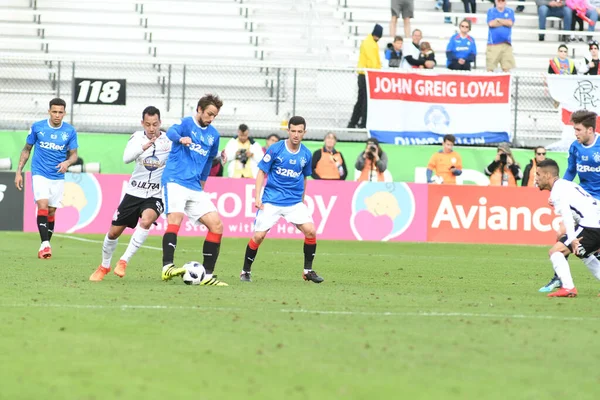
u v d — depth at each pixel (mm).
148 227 39875
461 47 86375
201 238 70562
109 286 37406
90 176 71375
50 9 97688
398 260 57406
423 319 29250
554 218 73250
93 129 78812
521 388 19312
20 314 28547
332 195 72375
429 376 20234
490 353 23234
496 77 79250
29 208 70188
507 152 75000
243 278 42094
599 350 24125
